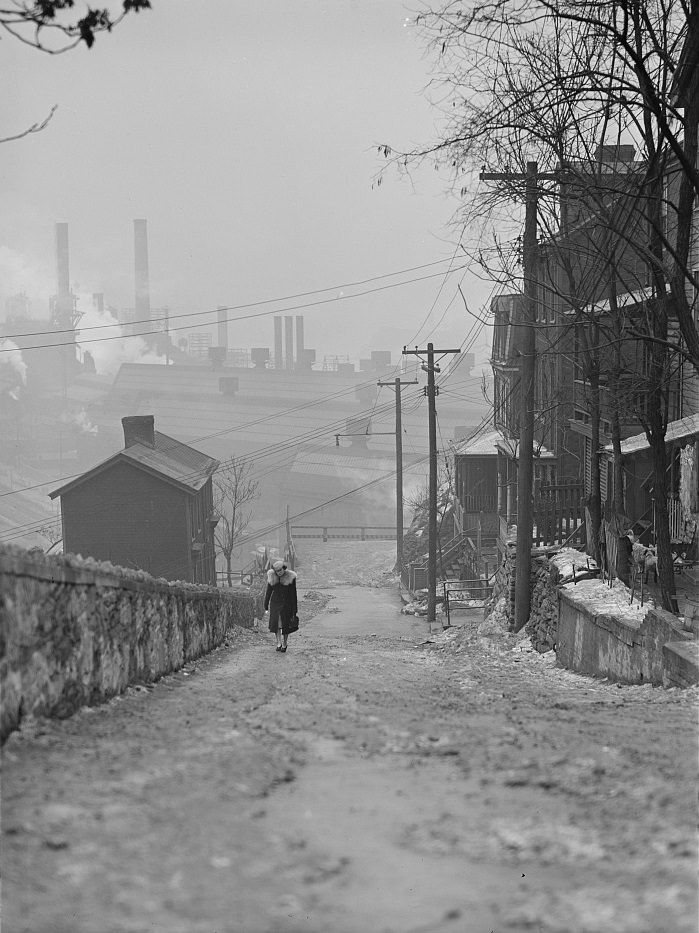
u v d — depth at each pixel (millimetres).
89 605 10008
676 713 9617
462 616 38281
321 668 17078
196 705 10242
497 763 6660
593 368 21500
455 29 13812
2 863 4379
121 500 43719
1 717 7316
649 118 15266
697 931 3645
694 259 21875
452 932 3719
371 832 5027
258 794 5770
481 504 47469
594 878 4305
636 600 18328
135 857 4543
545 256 20703
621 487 21438
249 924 3793
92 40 8484
